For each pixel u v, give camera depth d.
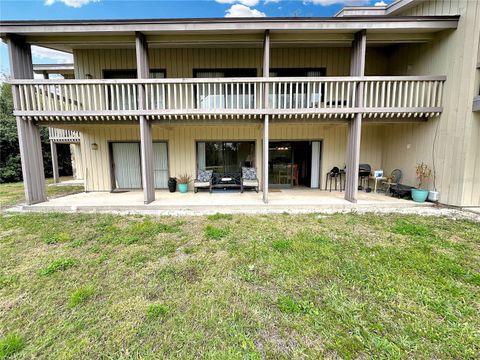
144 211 6.30
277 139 8.87
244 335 2.16
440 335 2.13
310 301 2.60
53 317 2.40
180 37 6.56
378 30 6.25
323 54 8.40
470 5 5.68
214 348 2.03
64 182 12.76
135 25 6.03
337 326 2.25
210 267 3.33
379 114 6.53
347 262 3.40
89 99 6.44
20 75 6.31
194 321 2.33
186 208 6.45
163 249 3.91
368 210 6.25
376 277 3.01
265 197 6.61
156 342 2.09
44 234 4.59
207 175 8.60
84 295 2.69
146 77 6.61
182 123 6.88
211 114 6.41
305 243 4.03
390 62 8.46
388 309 2.46
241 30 6.20
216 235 4.43
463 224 4.99
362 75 6.30
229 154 9.02
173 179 8.62
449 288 2.78
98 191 9.00
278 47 8.24
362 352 1.98
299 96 8.33
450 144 6.24
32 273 3.20
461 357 1.93
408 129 7.61
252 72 8.45
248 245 4.01
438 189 6.57
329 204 6.48
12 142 14.34
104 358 1.95
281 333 2.18
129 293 2.77
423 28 6.07
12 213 6.14
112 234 4.57
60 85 6.43
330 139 8.90
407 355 1.95
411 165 7.49
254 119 6.88
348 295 2.69
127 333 2.19
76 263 3.43
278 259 3.52
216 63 8.36
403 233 4.50
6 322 2.33
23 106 6.31
